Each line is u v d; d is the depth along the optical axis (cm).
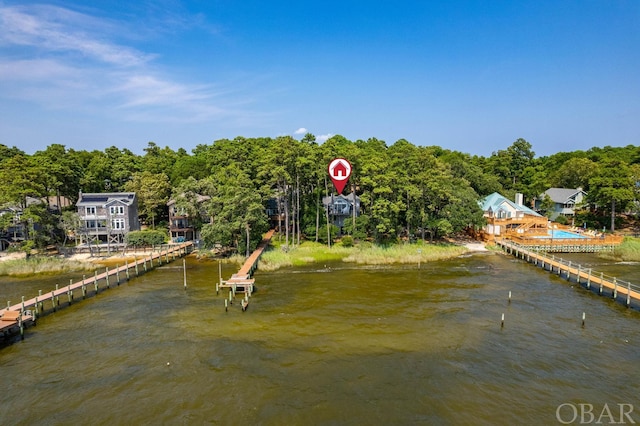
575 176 9188
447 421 1903
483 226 6962
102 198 6850
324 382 2256
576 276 4497
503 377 2303
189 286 4259
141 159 9969
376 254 5497
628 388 2186
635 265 5125
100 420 1939
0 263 4916
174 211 6881
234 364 2478
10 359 2577
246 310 3459
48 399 2122
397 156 6444
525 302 3625
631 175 7681
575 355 2570
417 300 3697
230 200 5438
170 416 1961
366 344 2750
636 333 2914
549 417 1934
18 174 5656
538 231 6781
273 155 5856
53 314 3403
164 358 2569
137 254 5841
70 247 5900
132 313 3412
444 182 6638
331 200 6706
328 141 6184
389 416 1942
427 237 6931
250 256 5294
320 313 3369
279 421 1909
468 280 4416
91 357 2595
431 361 2498
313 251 5803
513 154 10762
